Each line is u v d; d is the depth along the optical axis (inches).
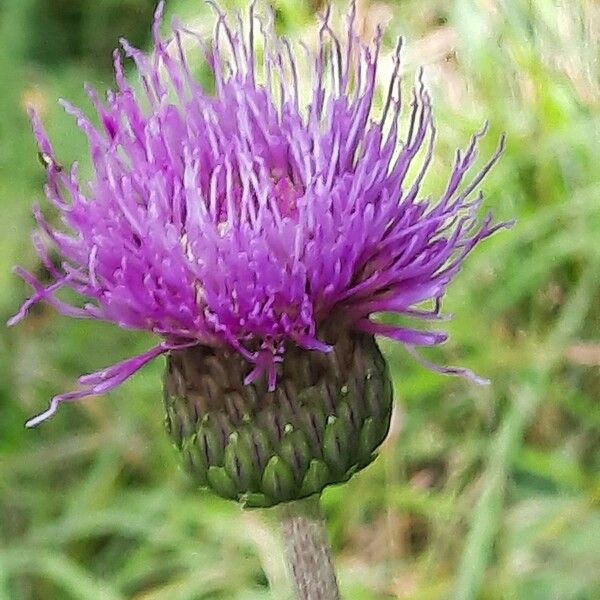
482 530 5.7
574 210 6.5
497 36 7.0
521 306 6.8
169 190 3.7
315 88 3.8
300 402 3.8
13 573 6.7
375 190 3.7
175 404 3.9
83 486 7.2
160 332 3.7
